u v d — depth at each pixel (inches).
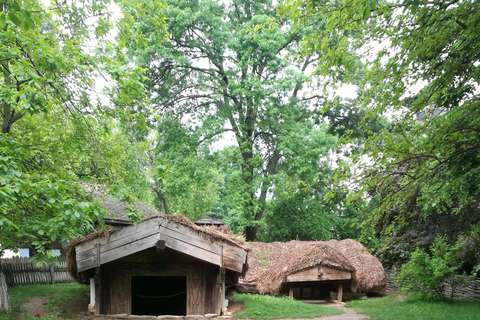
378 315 480.4
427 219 623.2
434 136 279.9
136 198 366.3
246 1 1094.4
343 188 304.0
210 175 1028.5
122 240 479.8
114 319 466.9
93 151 426.3
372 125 845.8
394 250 705.6
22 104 337.7
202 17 956.0
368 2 258.2
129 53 923.4
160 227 482.9
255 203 1034.1
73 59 343.3
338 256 620.7
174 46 1023.0
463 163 280.7
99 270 482.9
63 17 395.5
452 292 546.0
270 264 720.3
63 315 467.8
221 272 496.7
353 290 631.8
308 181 969.5
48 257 295.0
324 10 296.7
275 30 942.4
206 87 1075.9
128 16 416.2
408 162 293.9
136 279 645.9
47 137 445.1
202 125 1072.8
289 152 954.7
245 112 1099.3
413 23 279.7
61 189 295.4
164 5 438.0
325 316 496.4
